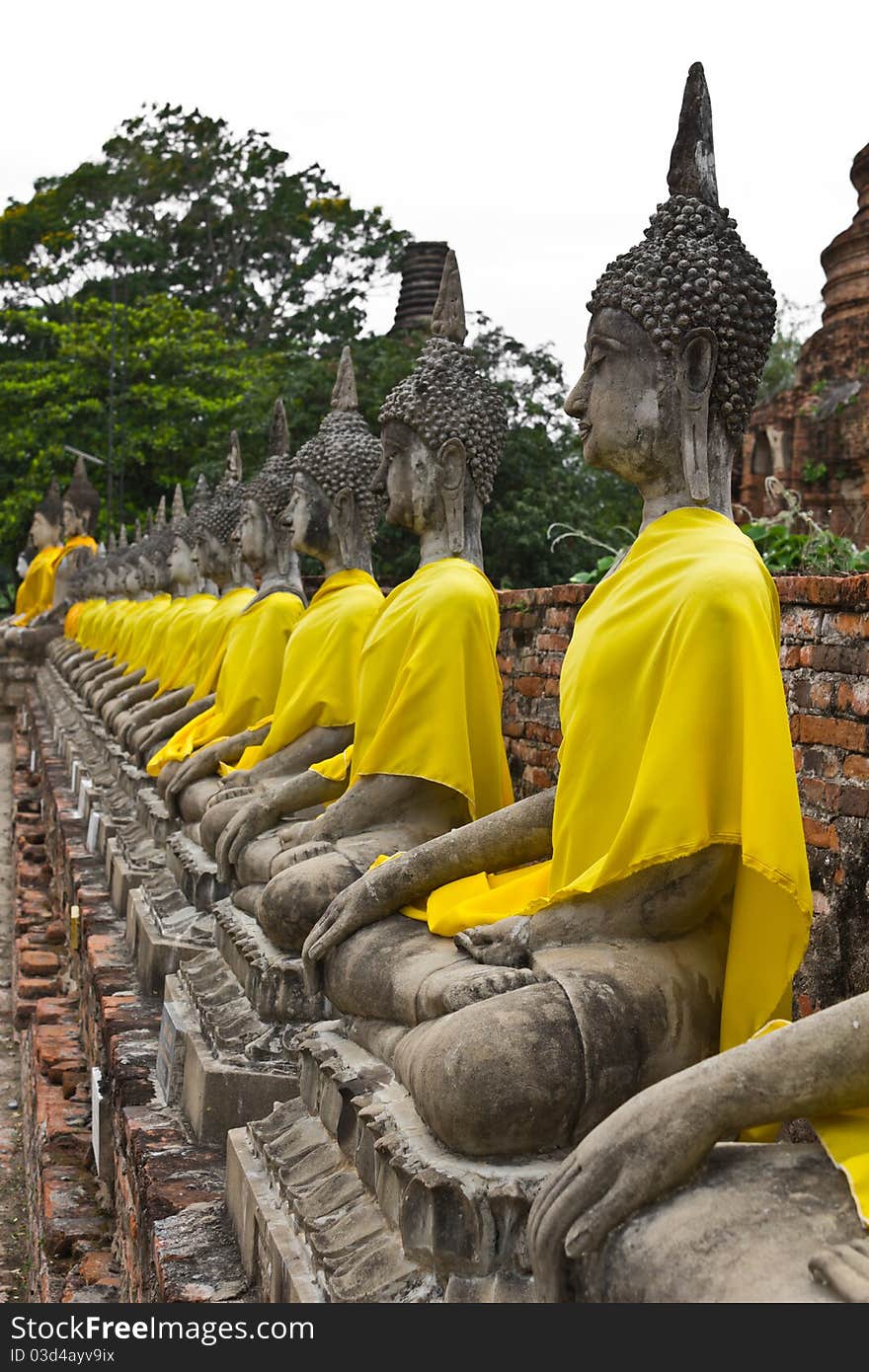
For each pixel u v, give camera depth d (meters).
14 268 48.84
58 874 15.41
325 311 49.19
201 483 16.00
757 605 4.17
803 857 3.97
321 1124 5.33
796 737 5.81
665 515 4.71
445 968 4.69
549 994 4.06
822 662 5.67
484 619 6.25
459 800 6.47
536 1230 3.44
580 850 4.45
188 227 50.16
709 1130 3.27
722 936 4.36
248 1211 5.34
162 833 11.02
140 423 38.78
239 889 7.68
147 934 9.12
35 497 38.69
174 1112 7.04
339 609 8.35
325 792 7.66
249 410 28.89
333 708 8.22
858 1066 3.22
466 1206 3.96
